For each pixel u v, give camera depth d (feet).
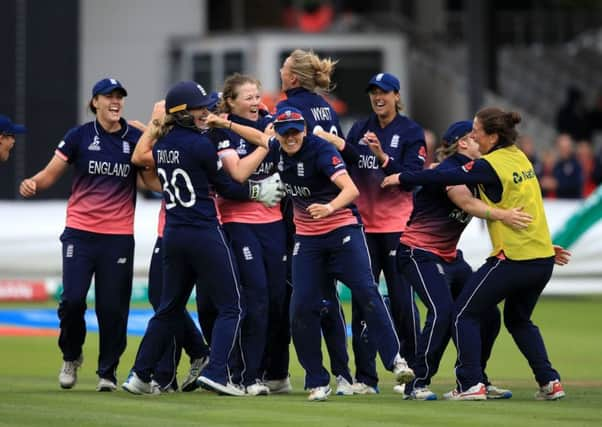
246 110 130.31
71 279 130.41
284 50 317.01
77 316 131.64
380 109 135.03
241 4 372.79
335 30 333.83
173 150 124.26
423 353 124.57
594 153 335.06
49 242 240.53
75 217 131.34
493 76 357.61
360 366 133.49
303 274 124.67
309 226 124.26
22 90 270.26
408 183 122.31
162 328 127.54
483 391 124.06
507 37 400.88
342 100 322.34
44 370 153.69
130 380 127.75
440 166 125.29
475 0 300.61
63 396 126.82
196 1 334.44
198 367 133.90
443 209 124.88
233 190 127.13
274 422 108.06
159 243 133.49
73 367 134.41
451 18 387.55
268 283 131.95
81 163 130.93
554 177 272.31
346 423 107.65
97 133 131.34
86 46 322.96
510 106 357.82
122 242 131.75
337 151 122.31
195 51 325.83
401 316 134.82
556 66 393.50
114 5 325.21
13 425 106.32
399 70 326.65
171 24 331.98
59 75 273.33
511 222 121.08
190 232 124.77
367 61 323.78
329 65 131.85
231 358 130.62
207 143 124.26
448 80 356.59
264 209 131.44
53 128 272.31
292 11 366.22
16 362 161.27
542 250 122.11
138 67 327.67
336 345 131.13
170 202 125.59
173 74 329.93
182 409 116.57
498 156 121.90
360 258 123.75
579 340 187.93
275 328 133.28
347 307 232.53
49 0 272.31
